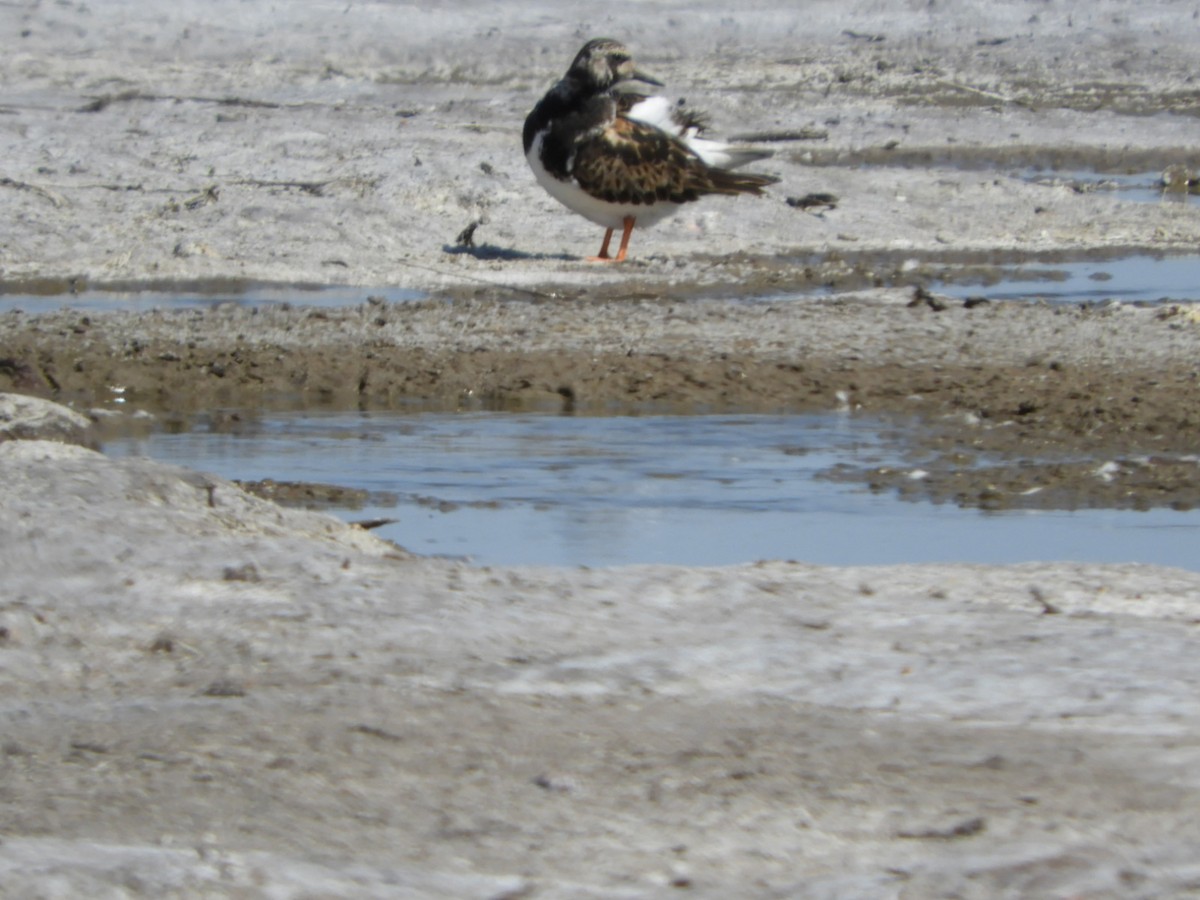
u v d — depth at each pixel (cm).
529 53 4497
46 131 3075
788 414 1532
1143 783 592
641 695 686
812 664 723
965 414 1512
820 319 1930
